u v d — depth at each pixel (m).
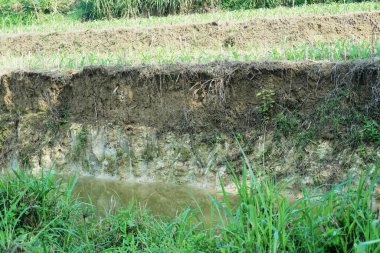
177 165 9.42
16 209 6.73
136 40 14.74
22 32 16.95
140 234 6.30
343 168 8.23
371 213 5.46
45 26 18.00
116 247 6.29
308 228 5.57
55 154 10.52
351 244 5.46
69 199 7.34
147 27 14.98
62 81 10.63
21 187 6.99
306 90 8.77
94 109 10.25
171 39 14.40
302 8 15.40
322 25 13.27
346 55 9.39
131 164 9.81
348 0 16.52
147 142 9.73
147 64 10.09
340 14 13.51
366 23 13.01
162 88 9.66
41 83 10.83
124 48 14.74
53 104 10.73
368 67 8.33
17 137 10.99
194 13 18.44
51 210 6.88
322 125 8.58
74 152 10.34
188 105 9.49
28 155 10.73
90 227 6.84
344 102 8.49
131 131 9.85
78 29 16.34
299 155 8.59
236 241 5.70
